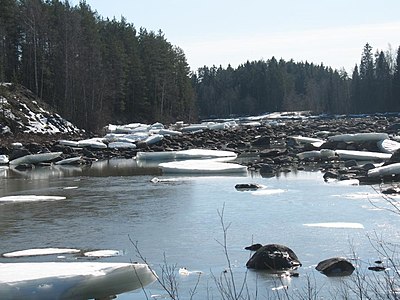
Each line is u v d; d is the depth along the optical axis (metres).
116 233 13.85
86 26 63.41
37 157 32.69
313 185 21.00
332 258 10.60
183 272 10.53
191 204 17.56
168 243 12.75
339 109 107.69
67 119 51.22
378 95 100.12
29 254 11.90
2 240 13.28
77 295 8.86
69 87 52.94
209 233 13.61
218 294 9.32
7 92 46.31
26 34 57.38
